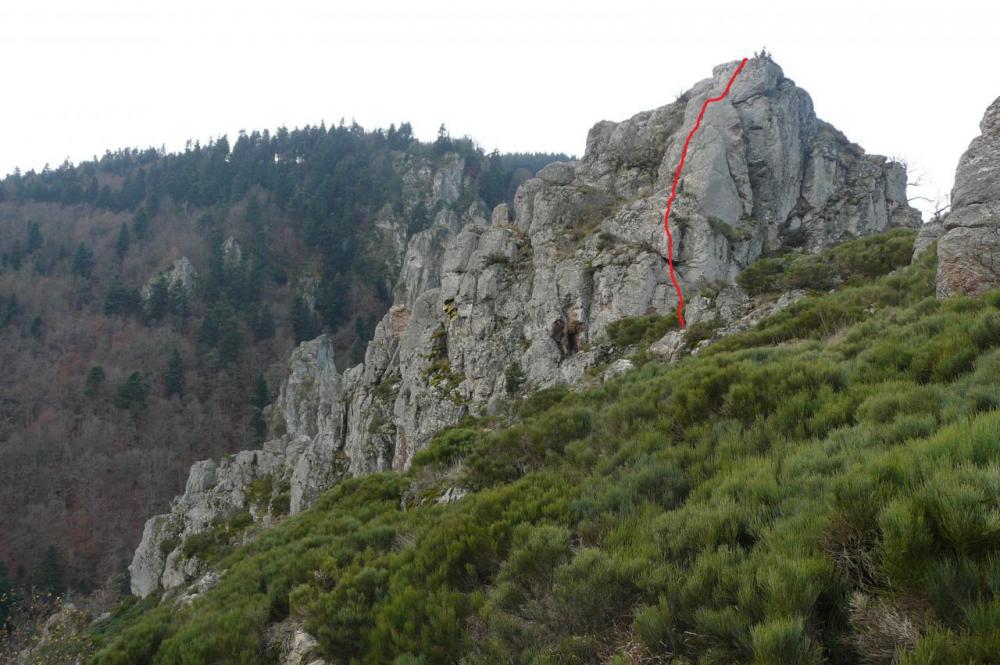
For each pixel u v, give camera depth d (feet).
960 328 21.24
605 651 11.19
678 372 30.63
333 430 126.52
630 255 84.79
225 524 128.88
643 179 105.70
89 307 314.96
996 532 8.27
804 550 10.22
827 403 18.04
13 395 242.78
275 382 271.69
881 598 8.91
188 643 19.97
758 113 99.50
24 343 273.54
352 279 363.97
